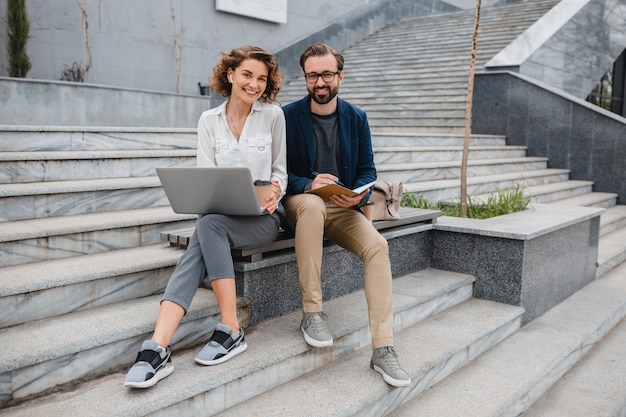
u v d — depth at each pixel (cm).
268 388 290
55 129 466
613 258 616
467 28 1355
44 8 885
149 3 1032
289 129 343
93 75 961
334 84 325
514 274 437
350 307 366
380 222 408
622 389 381
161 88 1066
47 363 248
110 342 266
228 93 316
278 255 339
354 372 312
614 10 1275
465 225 461
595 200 779
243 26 1211
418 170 664
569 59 1111
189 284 275
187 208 300
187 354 288
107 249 353
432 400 325
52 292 287
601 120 869
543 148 923
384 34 1485
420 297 394
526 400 351
